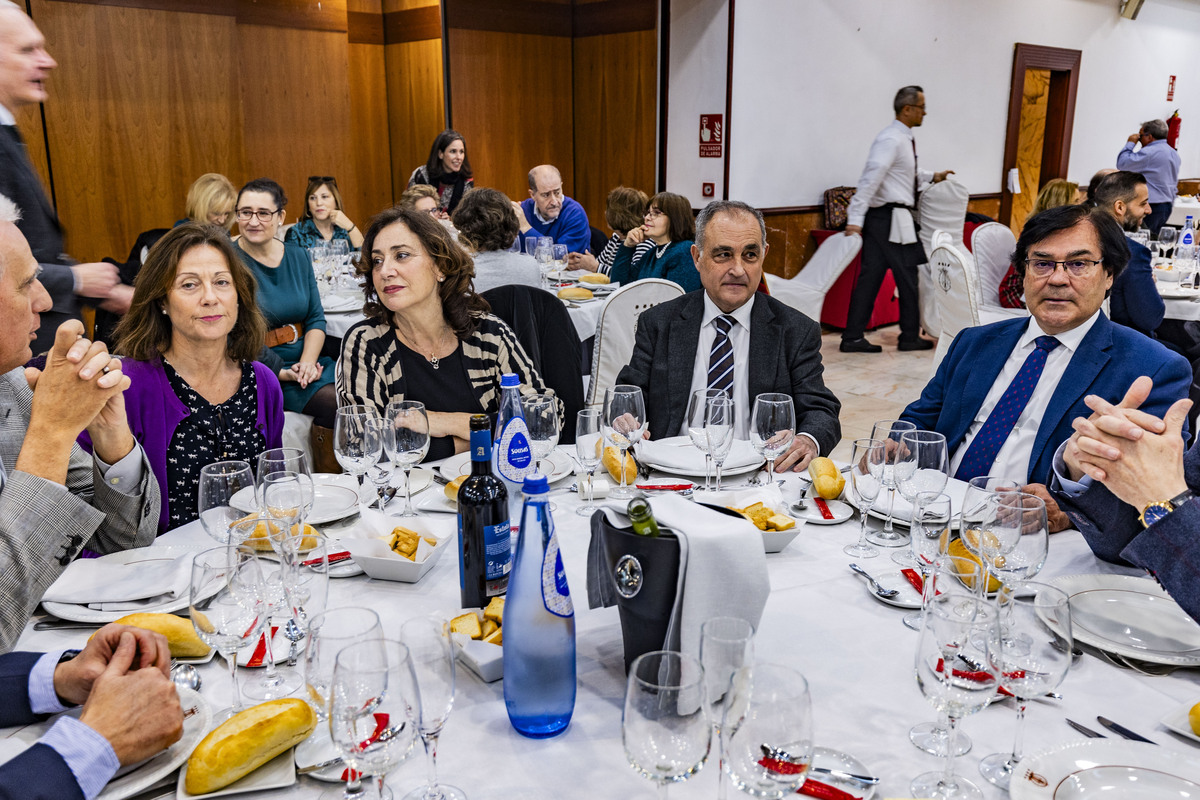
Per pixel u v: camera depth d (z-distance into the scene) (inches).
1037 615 37.6
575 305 155.1
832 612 51.8
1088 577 53.9
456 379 87.4
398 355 86.7
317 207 198.2
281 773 37.8
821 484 68.4
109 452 59.8
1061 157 378.6
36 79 102.2
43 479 48.8
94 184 223.8
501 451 58.6
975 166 337.7
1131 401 51.3
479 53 283.6
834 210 281.0
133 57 224.1
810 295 250.7
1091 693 43.7
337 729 32.8
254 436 81.5
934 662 35.6
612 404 65.9
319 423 143.4
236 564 42.9
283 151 282.4
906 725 41.3
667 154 278.5
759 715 31.5
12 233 51.9
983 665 35.0
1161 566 47.4
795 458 77.7
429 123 314.3
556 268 187.6
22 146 101.3
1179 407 50.3
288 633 49.6
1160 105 429.1
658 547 40.1
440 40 299.7
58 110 215.8
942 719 41.6
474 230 144.3
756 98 261.0
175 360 77.7
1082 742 38.1
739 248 89.3
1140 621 49.0
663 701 31.0
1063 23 355.3
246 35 266.2
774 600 53.2
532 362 91.0
